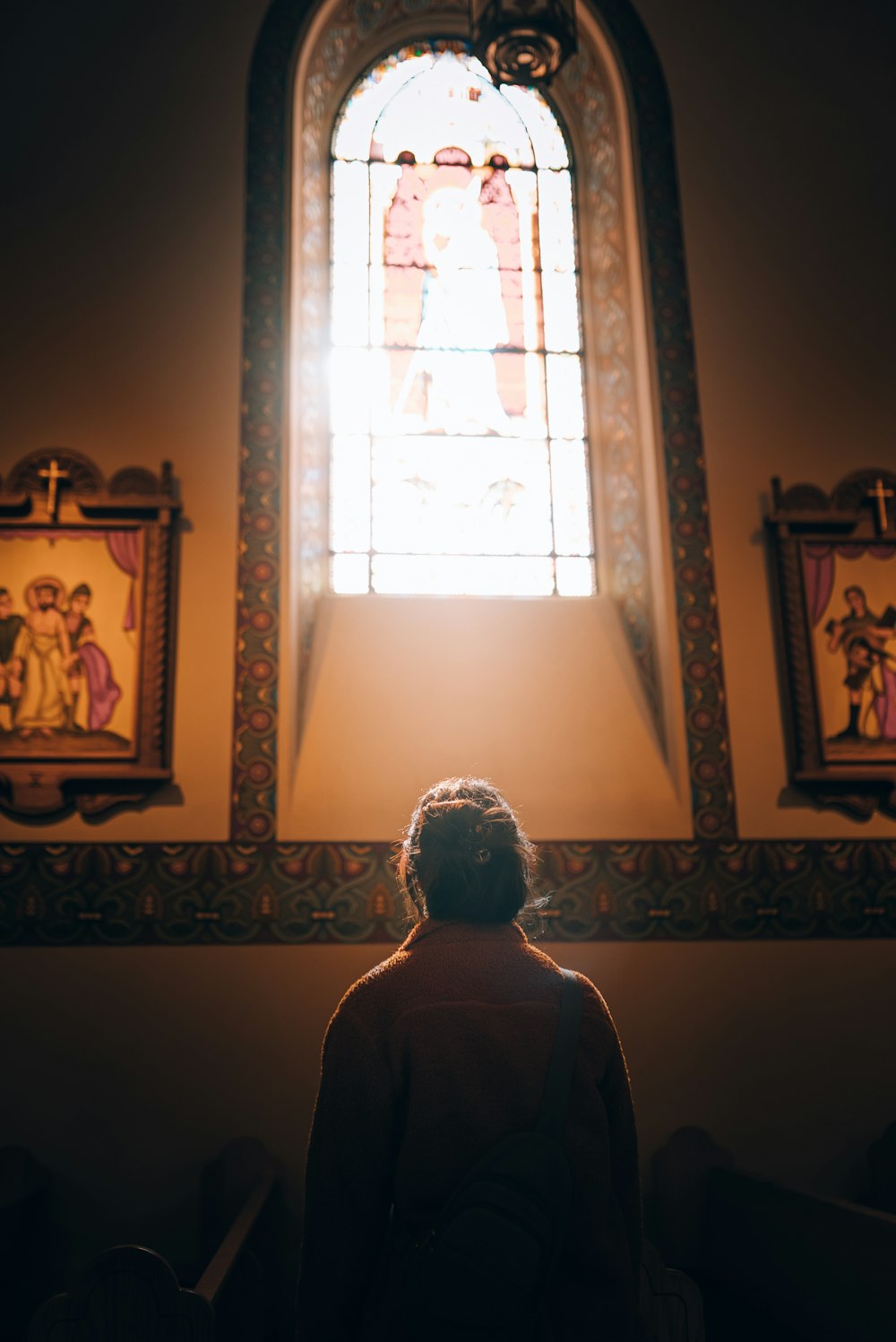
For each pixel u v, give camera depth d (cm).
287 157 542
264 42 558
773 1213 369
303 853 457
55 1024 432
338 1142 144
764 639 505
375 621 516
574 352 588
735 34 588
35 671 465
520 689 503
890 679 503
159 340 511
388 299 583
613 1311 138
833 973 468
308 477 530
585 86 607
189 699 469
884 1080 458
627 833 475
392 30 608
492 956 155
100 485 487
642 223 552
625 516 545
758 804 484
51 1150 420
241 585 483
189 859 452
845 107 583
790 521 513
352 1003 152
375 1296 142
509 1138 138
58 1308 231
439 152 609
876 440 537
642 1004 456
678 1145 434
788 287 553
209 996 439
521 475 566
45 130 533
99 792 455
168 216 527
